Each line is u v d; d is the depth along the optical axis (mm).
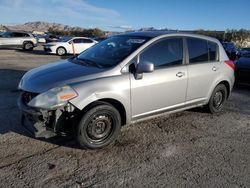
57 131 4199
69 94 4074
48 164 3951
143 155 4332
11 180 3547
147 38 5027
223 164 4172
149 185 3576
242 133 5391
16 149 4328
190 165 4098
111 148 4504
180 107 5488
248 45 58344
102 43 5566
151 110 4988
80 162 4047
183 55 5430
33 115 4082
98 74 4387
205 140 4988
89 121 4242
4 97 7102
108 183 3580
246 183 3705
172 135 5121
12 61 15375
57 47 22156
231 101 7648
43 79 4309
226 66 6262
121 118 4746
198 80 5633
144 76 4750
